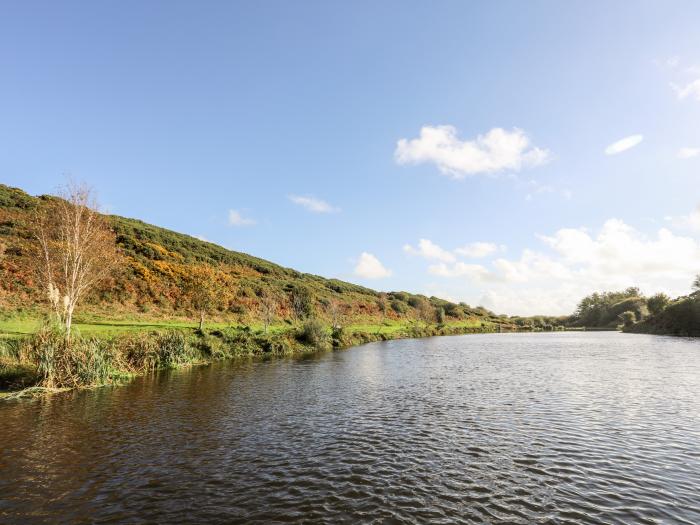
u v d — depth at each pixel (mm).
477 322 161875
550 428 20266
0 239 60719
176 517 11672
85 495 13062
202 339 48531
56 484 13867
